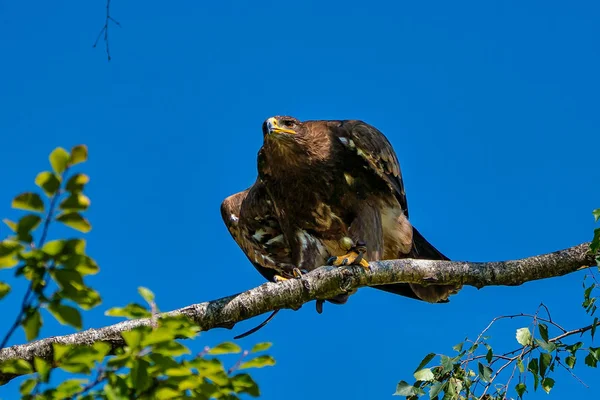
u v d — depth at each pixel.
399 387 10.55
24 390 6.27
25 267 6.26
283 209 15.48
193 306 10.73
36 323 6.31
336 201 14.96
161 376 6.71
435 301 14.34
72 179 6.00
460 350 10.56
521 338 10.56
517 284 11.57
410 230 15.03
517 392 10.60
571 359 10.78
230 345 6.64
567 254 11.45
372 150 14.52
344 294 12.32
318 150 14.68
